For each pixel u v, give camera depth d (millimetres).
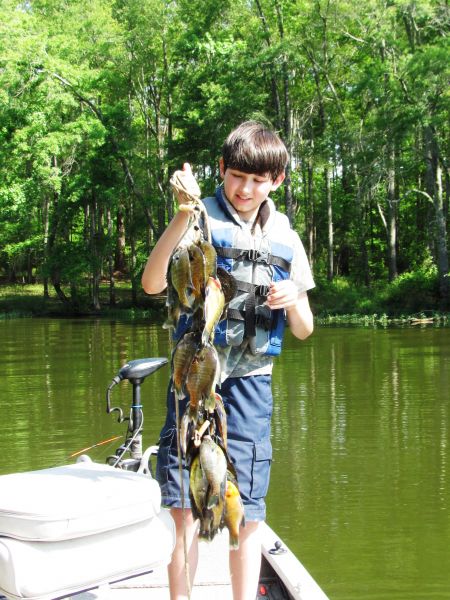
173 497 2891
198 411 2363
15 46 36719
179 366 2352
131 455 4309
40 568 2518
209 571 3877
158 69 45906
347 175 39438
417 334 25484
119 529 2693
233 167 2820
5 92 36188
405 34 38594
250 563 2916
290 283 2826
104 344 23234
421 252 47094
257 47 38844
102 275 55469
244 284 2867
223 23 41906
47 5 43812
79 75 38875
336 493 7336
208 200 2982
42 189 38344
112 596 3631
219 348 2855
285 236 3014
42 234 45844
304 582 3453
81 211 50188
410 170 37250
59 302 45781
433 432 9906
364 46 39219
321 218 48812
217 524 2406
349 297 37625
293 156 39719
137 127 48531
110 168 42250
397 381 14367
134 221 46656
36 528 2514
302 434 9953
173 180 2523
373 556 5832
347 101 46250
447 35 35281
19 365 17922
